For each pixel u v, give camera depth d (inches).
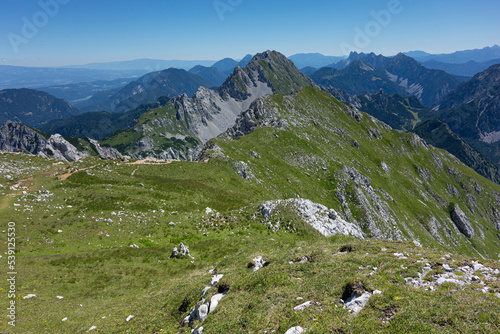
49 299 1122.7
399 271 714.2
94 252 1552.7
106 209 2193.7
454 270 677.3
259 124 7844.5
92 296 1192.2
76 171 2979.8
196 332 672.4
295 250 1083.9
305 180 5954.7
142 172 3503.9
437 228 7583.7
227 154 5462.6
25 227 1683.1
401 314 511.8
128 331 819.4
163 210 2449.6
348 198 5954.7
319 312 594.6
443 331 455.5
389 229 5831.7
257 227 2122.3
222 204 3120.1
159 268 1486.2
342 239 1198.9
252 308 675.4
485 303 504.1
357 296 616.4
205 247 1756.9
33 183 2482.8
